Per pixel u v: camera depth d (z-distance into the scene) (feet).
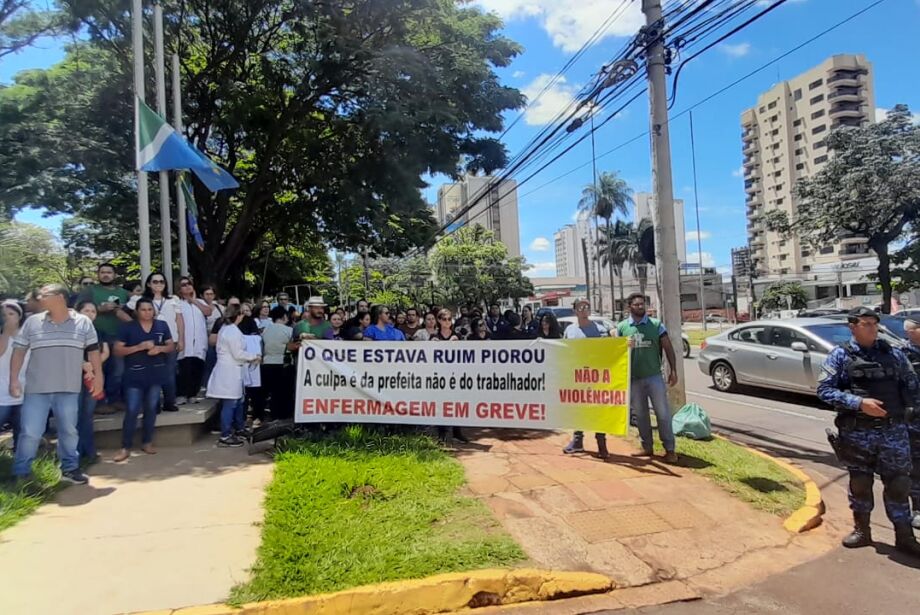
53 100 45.32
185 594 12.03
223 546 14.20
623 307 161.38
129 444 21.86
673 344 26.05
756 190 341.41
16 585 12.32
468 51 46.96
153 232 59.06
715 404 36.19
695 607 12.58
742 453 22.65
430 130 44.57
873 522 17.08
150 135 30.40
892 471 14.82
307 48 48.55
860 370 15.02
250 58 52.08
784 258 312.09
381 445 22.12
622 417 21.38
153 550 13.97
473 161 50.21
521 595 12.89
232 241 55.88
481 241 206.49
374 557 13.50
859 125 92.02
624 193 181.78
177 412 24.17
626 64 28.60
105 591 12.10
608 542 15.14
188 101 51.08
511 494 17.97
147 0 43.75
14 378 17.75
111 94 46.03
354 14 44.93
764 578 13.83
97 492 17.98
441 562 13.41
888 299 90.27
